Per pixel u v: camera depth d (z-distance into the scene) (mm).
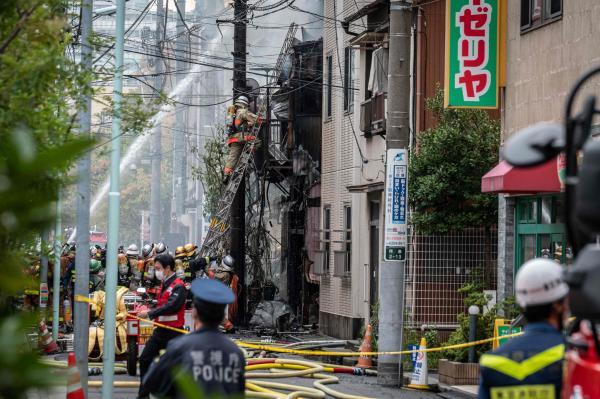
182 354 8820
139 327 24844
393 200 25391
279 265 52812
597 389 6070
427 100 30844
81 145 2193
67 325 38219
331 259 41844
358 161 38938
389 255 25359
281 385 22859
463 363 24219
